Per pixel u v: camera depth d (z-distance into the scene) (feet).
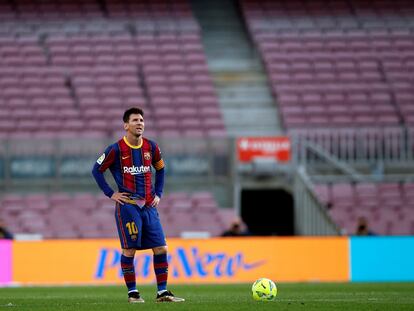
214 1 420.77
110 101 337.52
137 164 115.14
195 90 347.77
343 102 343.46
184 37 385.50
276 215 311.88
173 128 323.57
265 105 347.15
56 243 223.71
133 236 114.42
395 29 396.37
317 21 401.29
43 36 384.88
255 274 229.04
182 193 285.43
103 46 376.89
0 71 354.74
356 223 282.15
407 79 360.07
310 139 300.61
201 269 225.97
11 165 281.95
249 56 387.55
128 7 404.77
